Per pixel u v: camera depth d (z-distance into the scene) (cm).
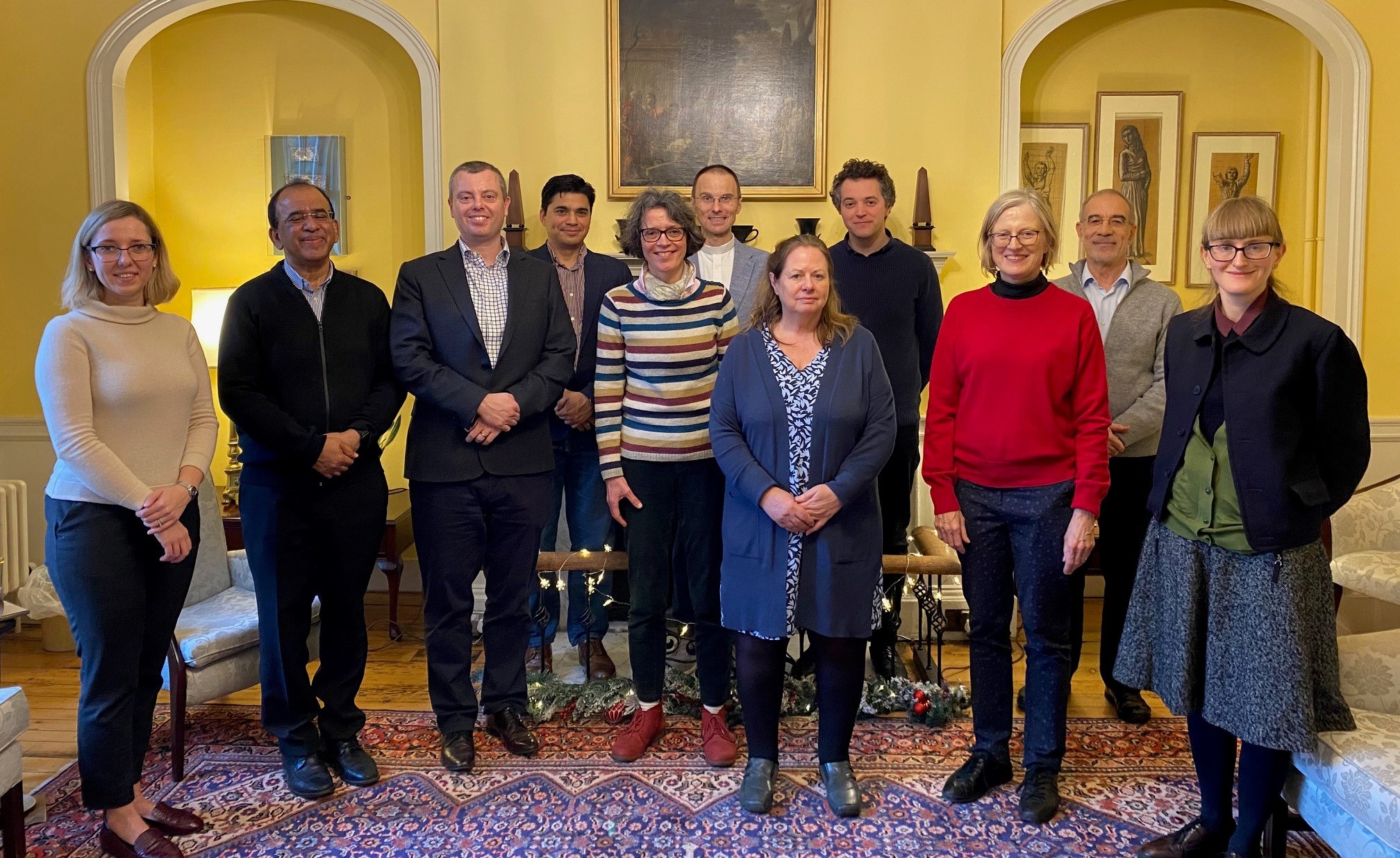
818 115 404
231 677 277
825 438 236
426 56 407
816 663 255
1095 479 233
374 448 261
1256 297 206
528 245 411
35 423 419
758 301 253
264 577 251
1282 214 449
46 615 304
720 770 270
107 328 220
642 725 283
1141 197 449
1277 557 197
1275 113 445
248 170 450
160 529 218
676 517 275
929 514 408
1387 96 410
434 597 269
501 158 408
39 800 244
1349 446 200
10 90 413
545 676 324
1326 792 199
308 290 256
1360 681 221
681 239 265
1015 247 232
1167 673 215
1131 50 445
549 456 278
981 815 245
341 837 236
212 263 454
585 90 407
